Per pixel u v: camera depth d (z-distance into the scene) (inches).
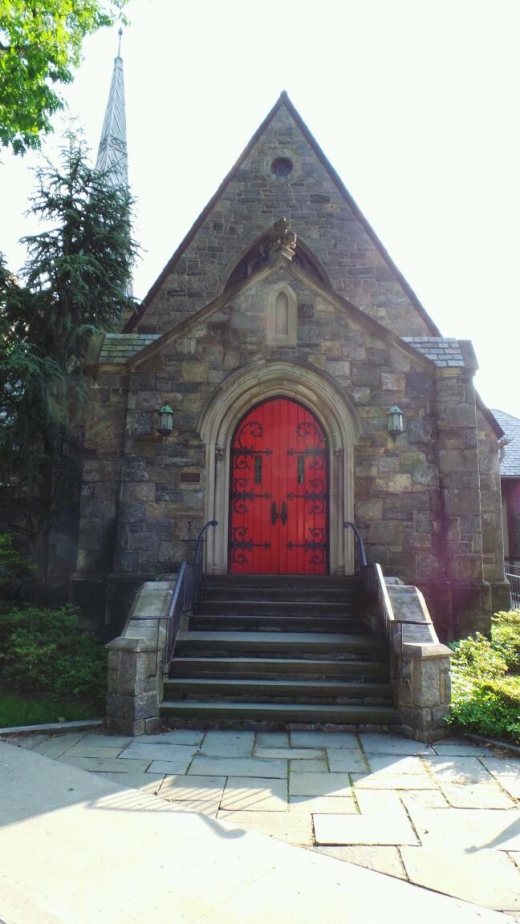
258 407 391.2
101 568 369.4
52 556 445.1
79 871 138.0
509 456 744.3
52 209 475.5
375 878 136.0
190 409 374.3
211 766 206.2
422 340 396.5
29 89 333.4
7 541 417.4
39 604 433.7
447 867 141.3
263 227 514.3
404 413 372.2
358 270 504.4
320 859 144.2
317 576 357.7
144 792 183.3
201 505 365.1
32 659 288.4
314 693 261.4
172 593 288.7
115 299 483.8
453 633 350.6
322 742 232.5
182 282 503.5
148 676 249.3
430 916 121.6
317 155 527.2
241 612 331.6
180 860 142.9
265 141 530.3
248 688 263.0
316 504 383.2
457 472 366.9
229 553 379.6
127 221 484.7
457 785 191.2
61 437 447.2
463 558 358.0
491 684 249.3
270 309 381.1
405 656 245.9
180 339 380.5
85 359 395.9
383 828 161.2
